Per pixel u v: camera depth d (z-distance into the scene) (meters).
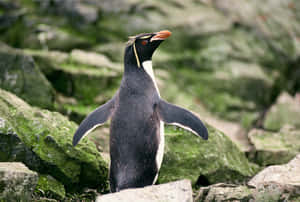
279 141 14.38
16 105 11.30
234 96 21.25
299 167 10.41
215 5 24.34
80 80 16.81
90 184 11.02
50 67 16.88
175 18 22.56
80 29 21.97
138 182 8.84
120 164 8.85
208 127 12.67
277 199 8.84
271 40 23.88
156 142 9.02
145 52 9.80
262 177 10.29
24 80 14.32
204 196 9.67
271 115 18.97
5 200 8.52
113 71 17.84
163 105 9.38
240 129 18.03
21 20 21.84
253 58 22.66
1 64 14.23
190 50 22.22
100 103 16.75
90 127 9.52
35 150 10.29
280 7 26.27
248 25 23.89
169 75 20.70
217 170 11.94
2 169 8.55
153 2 22.81
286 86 23.50
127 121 8.98
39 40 20.95
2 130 9.98
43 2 22.50
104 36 21.69
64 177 10.51
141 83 9.59
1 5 22.14
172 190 8.23
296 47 24.25
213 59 22.00
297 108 19.36
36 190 9.89
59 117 11.79
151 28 22.11
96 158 10.98
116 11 22.47
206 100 20.50
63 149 10.59
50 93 14.72
